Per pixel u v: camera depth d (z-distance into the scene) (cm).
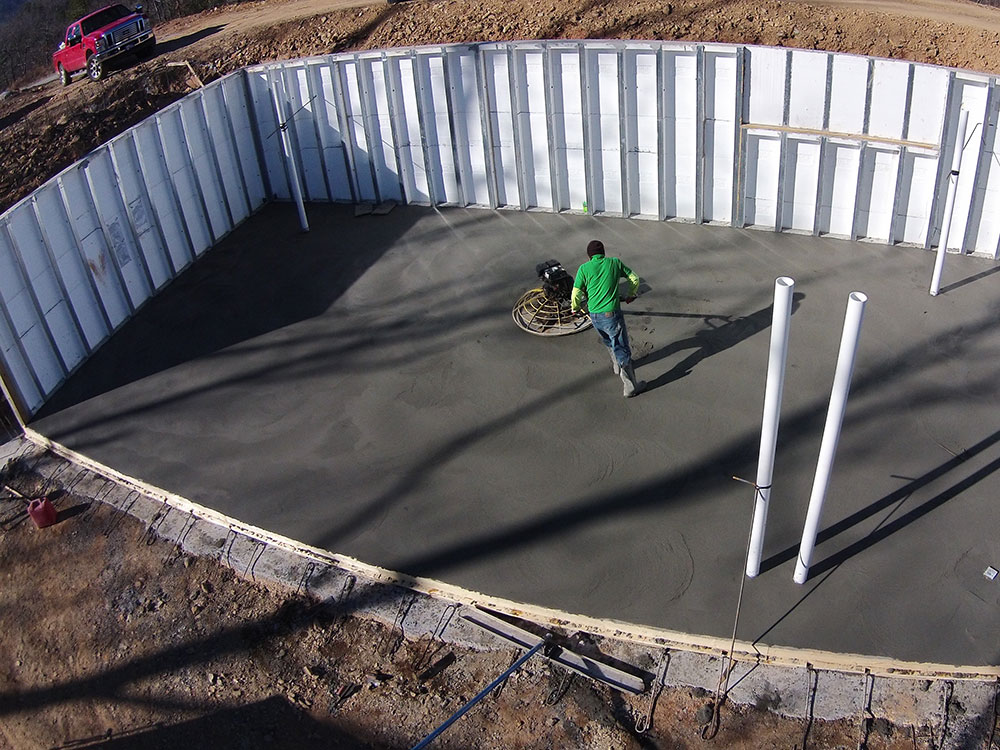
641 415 925
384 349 1077
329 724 683
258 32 1655
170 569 828
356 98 1320
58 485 945
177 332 1159
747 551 767
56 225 1057
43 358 1061
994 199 1068
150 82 1603
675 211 1255
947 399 900
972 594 711
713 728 644
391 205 1396
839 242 1170
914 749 619
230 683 722
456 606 754
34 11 3125
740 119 1136
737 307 1064
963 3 1384
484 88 1241
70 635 782
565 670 694
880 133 1083
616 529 801
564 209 1316
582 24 1405
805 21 1318
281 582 796
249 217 1417
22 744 707
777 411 621
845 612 707
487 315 1112
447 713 678
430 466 895
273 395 1026
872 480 820
